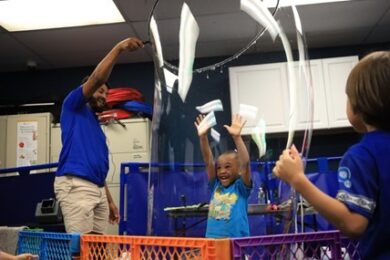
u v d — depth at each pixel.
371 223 0.67
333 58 3.47
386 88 0.70
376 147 0.68
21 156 3.54
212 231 1.59
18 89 4.07
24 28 3.18
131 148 3.34
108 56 1.73
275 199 1.51
